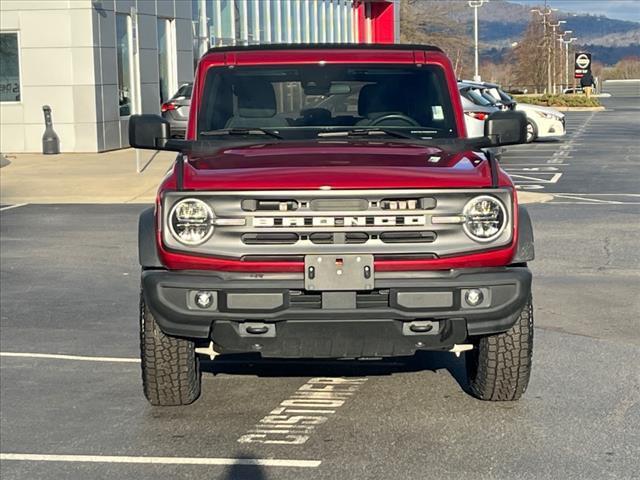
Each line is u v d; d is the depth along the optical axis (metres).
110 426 6.62
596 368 7.80
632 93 95.88
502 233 6.14
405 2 84.06
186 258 6.12
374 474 5.72
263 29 39.38
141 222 6.54
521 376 6.66
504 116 7.04
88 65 26.94
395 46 7.73
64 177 21.80
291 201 6.05
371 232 6.05
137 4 29.25
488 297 6.12
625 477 5.62
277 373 7.89
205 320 6.12
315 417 6.76
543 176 22.69
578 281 11.21
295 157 6.65
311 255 6.02
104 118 27.58
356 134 7.30
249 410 6.93
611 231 14.59
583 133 37.53
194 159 6.70
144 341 6.60
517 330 6.54
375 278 6.06
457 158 6.66
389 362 8.14
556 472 5.70
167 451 6.16
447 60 7.65
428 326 6.17
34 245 14.08
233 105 7.51
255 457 6.03
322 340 6.17
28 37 27.05
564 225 15.18
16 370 8.02
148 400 6.91
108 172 22.61
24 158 26.00
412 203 6.07
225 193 6.05
